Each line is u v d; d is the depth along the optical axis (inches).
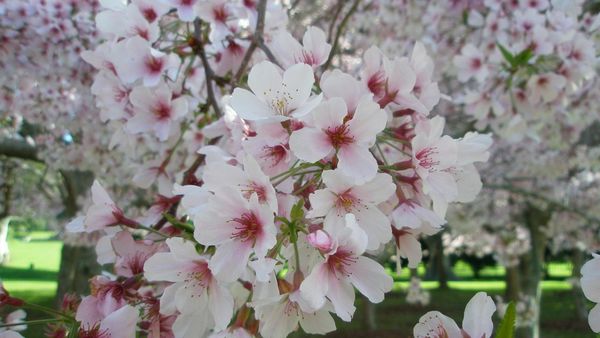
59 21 17.7
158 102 10.3
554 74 14.7
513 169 43.3
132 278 7.5
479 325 5.7
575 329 61.9
